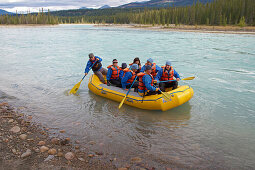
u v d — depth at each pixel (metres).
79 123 4.68
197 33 46.28
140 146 3.79
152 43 23.36
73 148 3.67
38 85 7.56
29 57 13.66
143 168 3.15
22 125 4.46
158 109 5.41
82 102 6.04
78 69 10.32
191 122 4.80
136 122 4.79
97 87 6.71
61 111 5.34
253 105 5.82
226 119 4.95
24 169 3.04
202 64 11.70
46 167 3.11
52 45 20.84
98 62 7.24
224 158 3.44
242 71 9.88
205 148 3.73
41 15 133.12
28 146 3.66
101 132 4.29
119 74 6.64
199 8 98.38
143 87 5.54
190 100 6.22
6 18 117.75
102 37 33.09
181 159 3.40
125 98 5.89
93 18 197.62
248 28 64.56
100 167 3.16
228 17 87.50
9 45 20.48
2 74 9.04
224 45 21.16
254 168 3.19
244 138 4.09
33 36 34.91
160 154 3.54
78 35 38.44
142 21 118.06
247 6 82.81
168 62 5.91
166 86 6.20
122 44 22.19
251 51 16.53
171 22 110.69
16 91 6.82
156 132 4.32
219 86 7.58
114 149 3.67
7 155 3.35
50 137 4.02
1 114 4.98
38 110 5.34
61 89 7.19
